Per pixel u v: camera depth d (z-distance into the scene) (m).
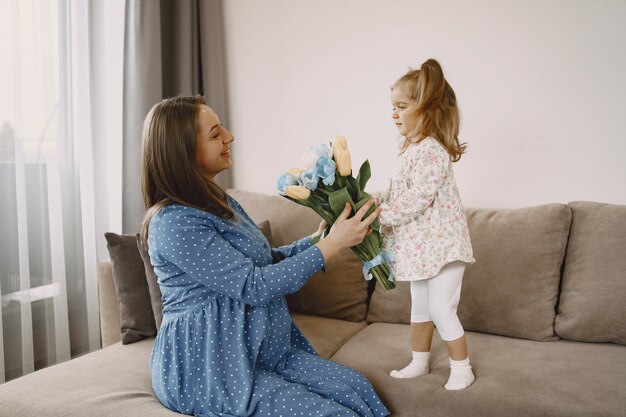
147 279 1.94
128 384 1.54
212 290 1.46
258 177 2.89
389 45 2.47
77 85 2.40
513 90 2.25
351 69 2.57
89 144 2.44
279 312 1.53
